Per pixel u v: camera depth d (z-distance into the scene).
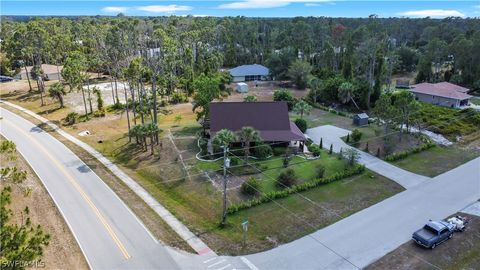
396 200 40.97
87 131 62.75
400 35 173.00
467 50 99.69
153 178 45.66
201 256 30.56
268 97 89.00
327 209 38.56
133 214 36.69
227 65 135.50
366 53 100.00
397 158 52.50
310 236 33.78
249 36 143.00
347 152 49.62
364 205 39.69
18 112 72.88
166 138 57.34
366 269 29.39
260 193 40.72
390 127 64.50
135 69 59.06
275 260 30.25
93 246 31.38
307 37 144.25
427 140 59.25
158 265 29.27
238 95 90.88
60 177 44.59
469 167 50.53
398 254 31.39
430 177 47.19
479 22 178.75
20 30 92.38
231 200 39.62
